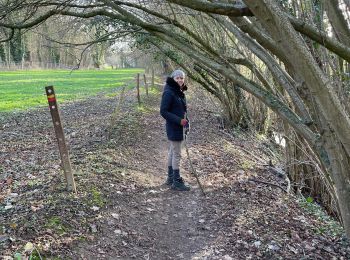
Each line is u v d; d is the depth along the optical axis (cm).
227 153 906
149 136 1047
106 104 1761
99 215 503
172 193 634
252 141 1032
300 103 320
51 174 646
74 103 1856
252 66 508
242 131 1152
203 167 785
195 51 363
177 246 477
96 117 1345
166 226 524
